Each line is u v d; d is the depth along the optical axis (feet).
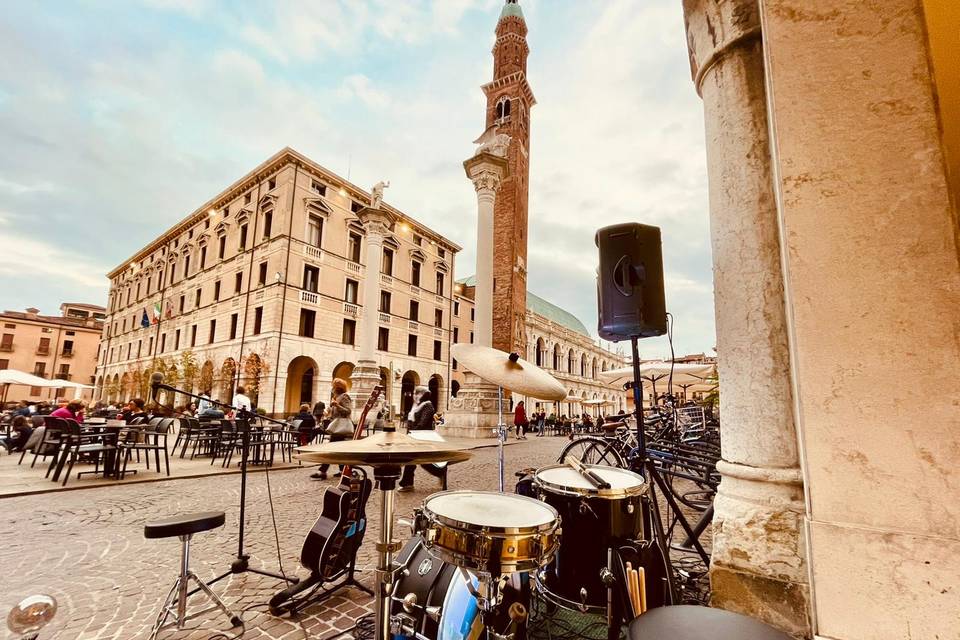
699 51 8.25
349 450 5.42
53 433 21.62
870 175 5.42
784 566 6.03
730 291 7.18
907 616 4.72
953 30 6.68
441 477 17.30
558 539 5.59
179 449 36.91
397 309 90.27
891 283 5.18
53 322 180.65
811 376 5.51
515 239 78.28
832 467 5.29
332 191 79.20
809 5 6.03
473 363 8.59
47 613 3.74
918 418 4.91
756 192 7.02
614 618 5.67
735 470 6.77
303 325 72.59
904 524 4.85
